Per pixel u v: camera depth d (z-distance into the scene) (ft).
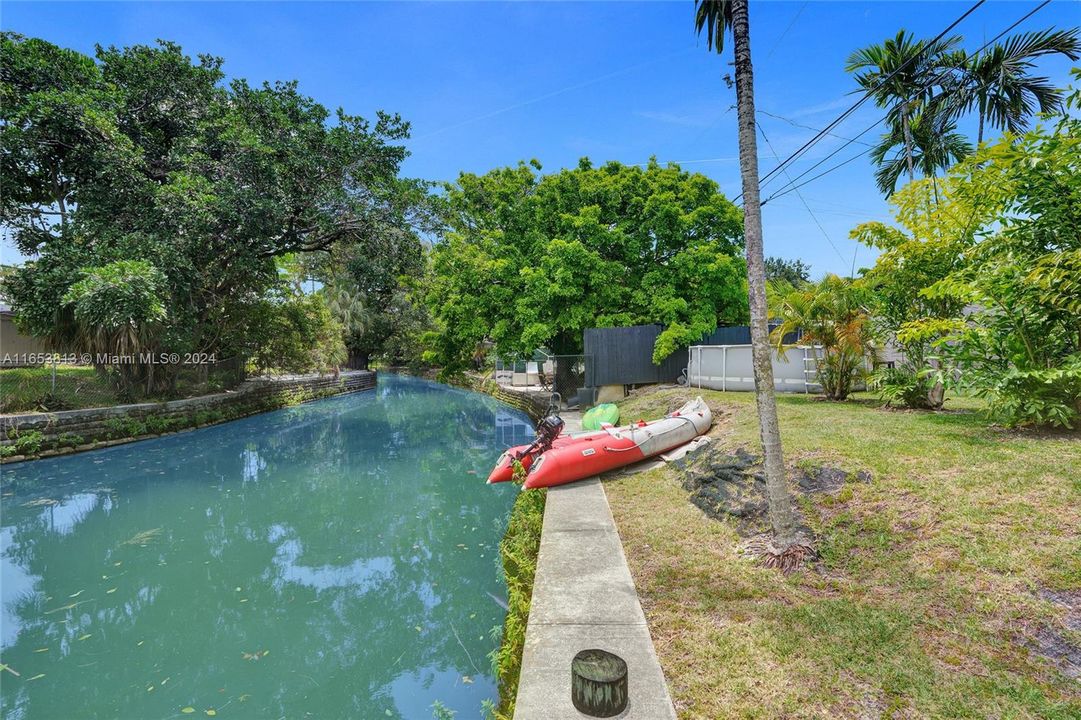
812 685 10.18
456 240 70.08
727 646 11.59
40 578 23.17
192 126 58.70
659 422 30.89
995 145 20.16
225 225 56.34
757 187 15.55
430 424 68.90
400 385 146.92
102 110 49.98
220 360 71.72
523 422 69.26
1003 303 19.54
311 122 61.52
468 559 24.45
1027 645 10.49
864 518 15.56
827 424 24.26
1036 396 18.89
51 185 53.11
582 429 41.83
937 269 26.27
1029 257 19.71
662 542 17.93
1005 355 19.95
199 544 27.14
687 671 10.85
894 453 18.67
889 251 27.68
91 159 50.21
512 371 96.22
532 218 70.44
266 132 60.54
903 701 9.57
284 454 49.42
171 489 37.04
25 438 42.50
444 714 14.03
